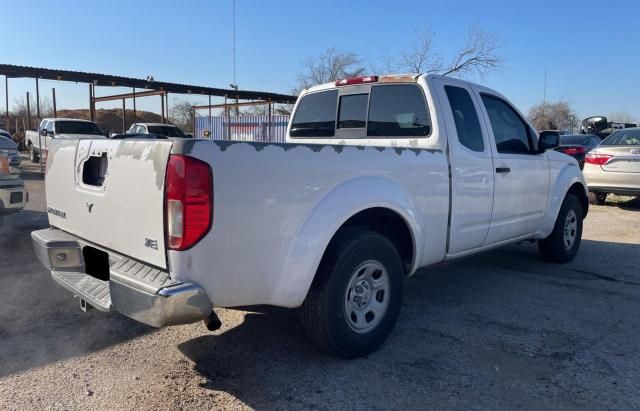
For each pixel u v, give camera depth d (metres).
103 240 3.21
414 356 3.60
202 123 28.89
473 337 3.95
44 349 3.62
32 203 10.06
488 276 5.68
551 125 15.83
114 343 3.74
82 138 3.51
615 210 10.93
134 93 28.08
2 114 39.53
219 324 2.94
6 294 4.77
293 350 3.66
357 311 3.52
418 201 3.91
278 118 25.44
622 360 3.57
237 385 3.16
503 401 3.03
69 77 23.12
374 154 3.56
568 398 3.06
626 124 25.55
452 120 4.36
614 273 5.87
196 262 2.69
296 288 3.10
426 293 5.05
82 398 2.98
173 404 2.93
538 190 5.48
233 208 2.77
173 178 2.63
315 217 3.14
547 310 4.58
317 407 2.93
